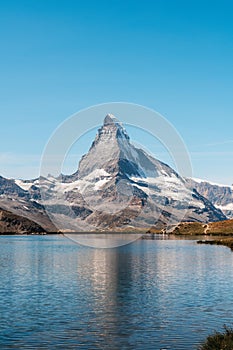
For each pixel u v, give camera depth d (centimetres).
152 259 10156
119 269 7988
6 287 5738
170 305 4547
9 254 12119
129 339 3331
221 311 4244
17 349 3092
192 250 13262
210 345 2950
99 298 4941
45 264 8969
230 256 10806
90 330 3584
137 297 5006
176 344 3189
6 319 3959
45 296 5066
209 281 6253
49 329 3619
